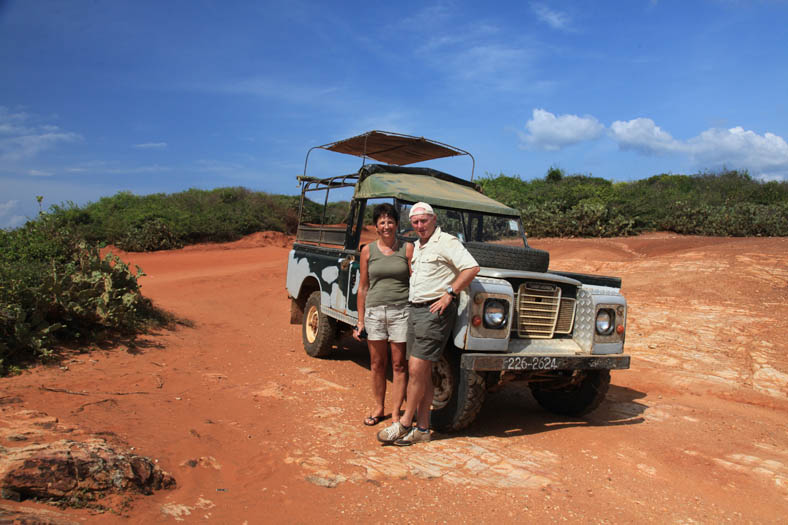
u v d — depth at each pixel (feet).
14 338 18.39
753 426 17.46
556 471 12.71
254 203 101.04
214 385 18.30
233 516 9.55
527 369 14.30
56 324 19.84
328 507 10.21
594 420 17.48
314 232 25.00
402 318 14.67
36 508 8.35
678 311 32.76
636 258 47.55
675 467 13.43
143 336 23.82
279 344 26.58
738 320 30.14
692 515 10.87
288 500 10.36
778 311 30.66
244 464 11.93
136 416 14.12
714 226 62.49
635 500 11.40
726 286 35.76
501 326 14.23
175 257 70.28
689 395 21.26
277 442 13.41
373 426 15.12
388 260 14.74
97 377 17.69
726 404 20.13
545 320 15.79
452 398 14.65
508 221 20.52
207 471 11.34
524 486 11.72
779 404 20.17
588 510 10.78
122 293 25.52
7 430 11.25
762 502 11.66
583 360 15.11
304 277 25.08
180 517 9.23
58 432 11.64
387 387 19.70
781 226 58.75
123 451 10.84
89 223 81.76
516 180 101.45
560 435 15.56
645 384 22.62
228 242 85.92
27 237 27.53
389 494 10.93
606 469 13.05
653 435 16.01
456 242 13.41
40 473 9.00
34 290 19.80
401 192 18.49
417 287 13.66
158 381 17.99
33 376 16.97
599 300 15.71
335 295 21.24
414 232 18.86
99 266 24.75
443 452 13.51
